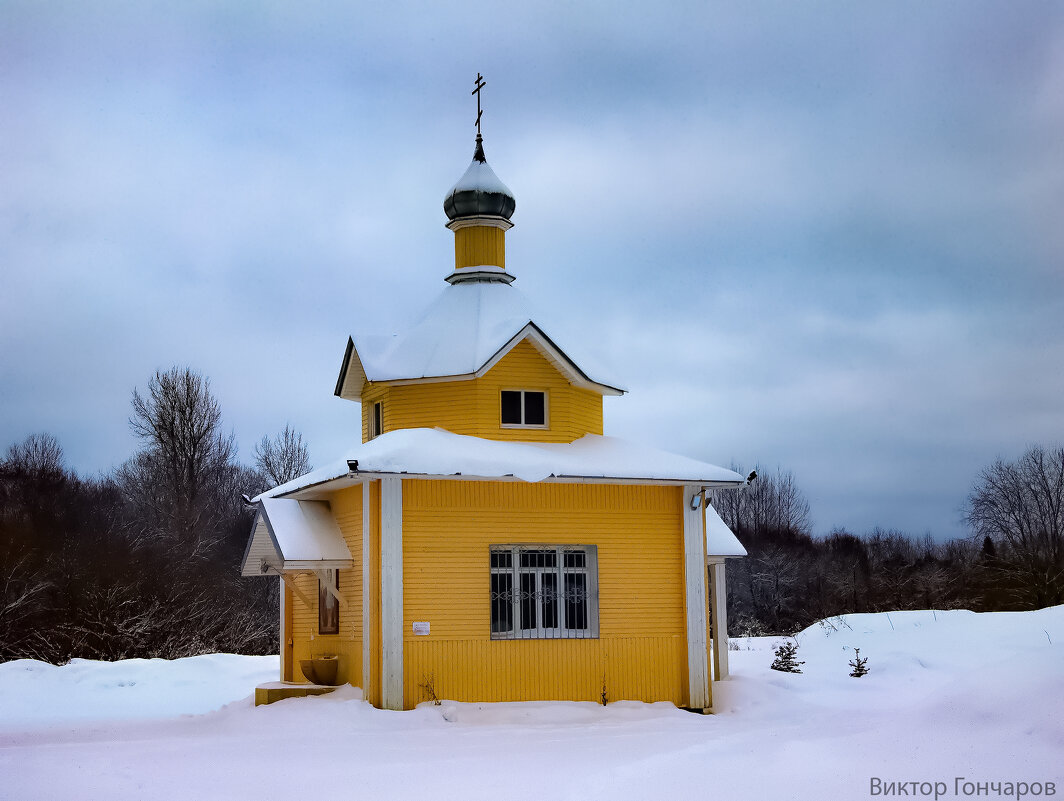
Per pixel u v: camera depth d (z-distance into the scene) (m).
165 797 11.98
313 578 22.83
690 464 22.44
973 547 63.97
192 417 53.94
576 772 13.21
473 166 24.62
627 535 21.58
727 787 11.12
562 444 22.34
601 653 20.98
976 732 11.71
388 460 19.56
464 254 24.53
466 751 15.43
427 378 21.88
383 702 19.11
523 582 20.69
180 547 47.41
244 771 13.69
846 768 11.28
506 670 20.22
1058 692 11.98
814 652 32.19
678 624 21.67
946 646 29.86
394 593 19.47
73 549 39.28
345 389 24.61
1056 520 60.31
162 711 22.55
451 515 20.22
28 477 50.75
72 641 34.72
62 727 19.42
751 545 60.06
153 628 37.03
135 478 57.06
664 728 18.14
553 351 22.11
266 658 31.28
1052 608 32.72
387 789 12.30
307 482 21.50
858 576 57.56
